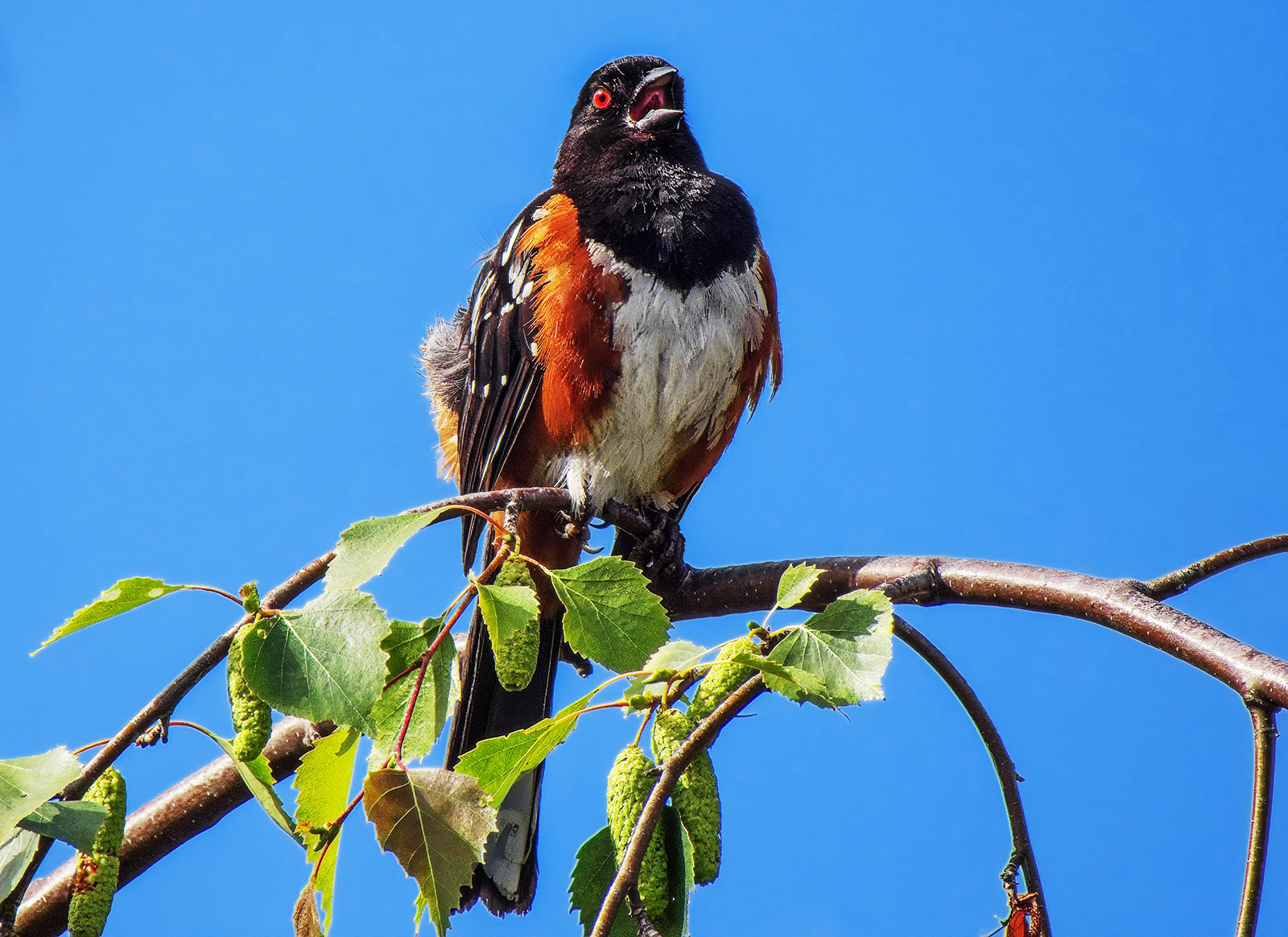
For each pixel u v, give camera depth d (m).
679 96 8.94
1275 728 4.70
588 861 3.95
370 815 3.84
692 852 3.83
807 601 6.91
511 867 6.05
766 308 8.48
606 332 8.01
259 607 3.93
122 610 3.91
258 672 3.81
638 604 4.29
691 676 3.98
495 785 4.12
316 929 4.08
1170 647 5.21
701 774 3.91
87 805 3.72
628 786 3.85
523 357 8.16
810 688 3.79
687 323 8.05
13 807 3.62
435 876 3.83
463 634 6.98
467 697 6.92
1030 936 4.53
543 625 7.23
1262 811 4.58
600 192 8.28
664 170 8.32
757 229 8.59
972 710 5.04
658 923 3.84
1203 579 5.64
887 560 6.51
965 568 6.13
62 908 6.44
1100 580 5.68
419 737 4.24
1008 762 5.00
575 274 8.02
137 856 6.77
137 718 3.83
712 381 8.19
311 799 4.20
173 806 6.77
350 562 4.08
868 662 3.89
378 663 3.79
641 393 8.06
